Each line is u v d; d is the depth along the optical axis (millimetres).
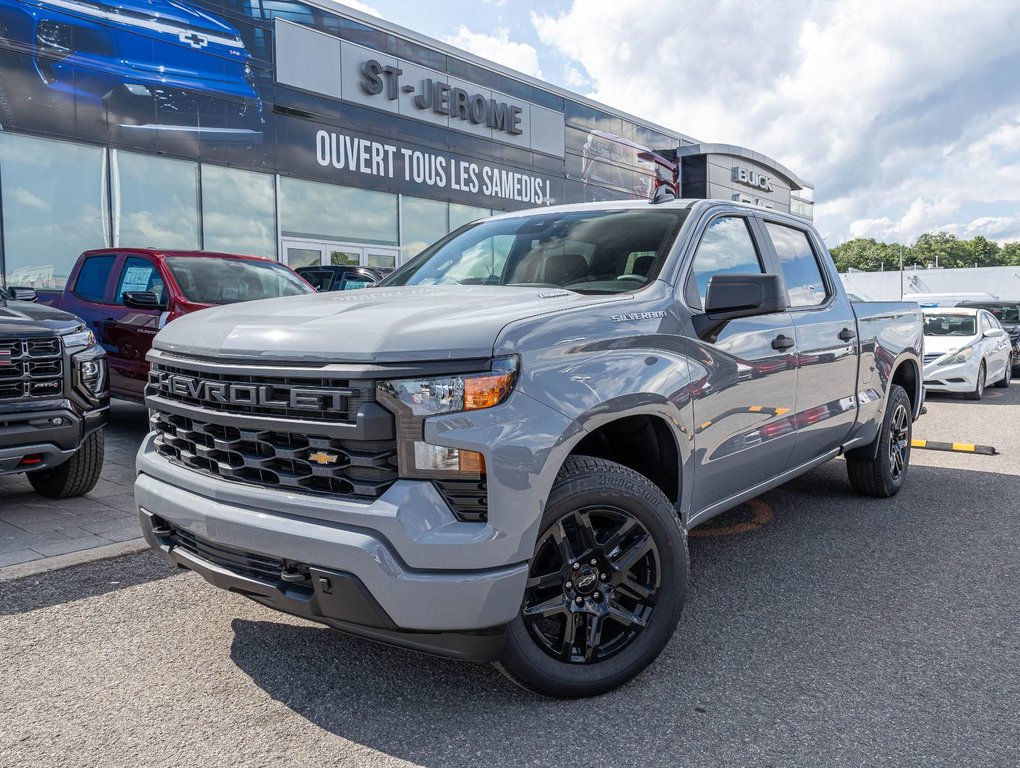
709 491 3359
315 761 2322
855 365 4719
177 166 13586
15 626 3254
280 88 15109
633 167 25594
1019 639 3197
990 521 4953
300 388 2416
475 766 2299
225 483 2611
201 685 2779
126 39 12711
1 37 11305
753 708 2633
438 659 2988
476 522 2348
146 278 7500
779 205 33750
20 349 4434
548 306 2750
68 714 2582
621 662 2727
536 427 2422
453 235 4312
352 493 2369
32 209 11836
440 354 2336
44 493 5352
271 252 15195
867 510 5211
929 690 2762
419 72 17891
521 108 20812
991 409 11164
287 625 3281
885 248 193500
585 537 2646
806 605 3555
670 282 3219
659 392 2857
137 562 4027
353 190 16688
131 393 7352
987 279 62156
